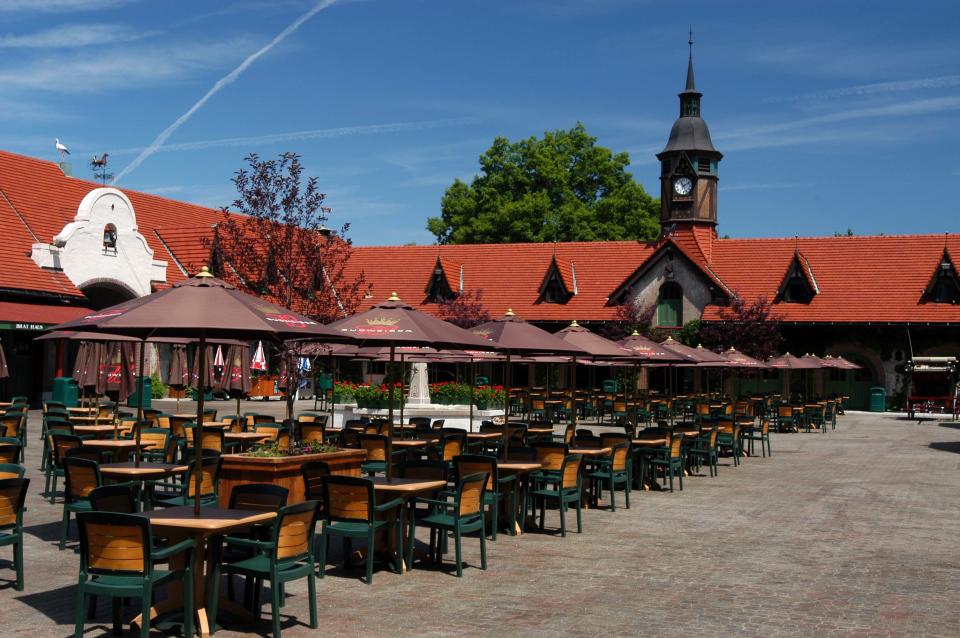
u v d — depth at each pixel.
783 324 50.16
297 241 22.89
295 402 45.69
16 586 9.90
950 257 49.03
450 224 71.38
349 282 56.91
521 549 12.80
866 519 15.74
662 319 51.88
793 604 10.02
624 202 67.06
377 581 10.74
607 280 54.31
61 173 44.97
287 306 22.66
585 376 51.12
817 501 17.83
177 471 12.79
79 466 11.88
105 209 40.69
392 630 8.73
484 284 55.72
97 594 7.92
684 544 13.31
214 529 8.31
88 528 8.00
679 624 9.14
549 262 56.03
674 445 19.31
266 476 11.14
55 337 19.73
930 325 48.16
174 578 8.44
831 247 53.22
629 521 15.27
